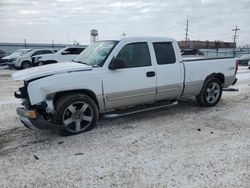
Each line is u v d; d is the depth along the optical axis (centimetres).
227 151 393
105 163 359
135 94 521
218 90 670
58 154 389
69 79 443
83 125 480
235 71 698
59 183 310
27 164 359
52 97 434
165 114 600
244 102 728
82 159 371
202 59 628
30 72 457
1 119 577
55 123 446
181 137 453
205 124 526
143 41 531
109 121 547
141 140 440
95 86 471
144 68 523
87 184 308
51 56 1584
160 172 333
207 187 298
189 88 604
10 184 309
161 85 550
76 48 1677
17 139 455
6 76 1512
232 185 302
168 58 563
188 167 344
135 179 317
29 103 439
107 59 488
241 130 489
